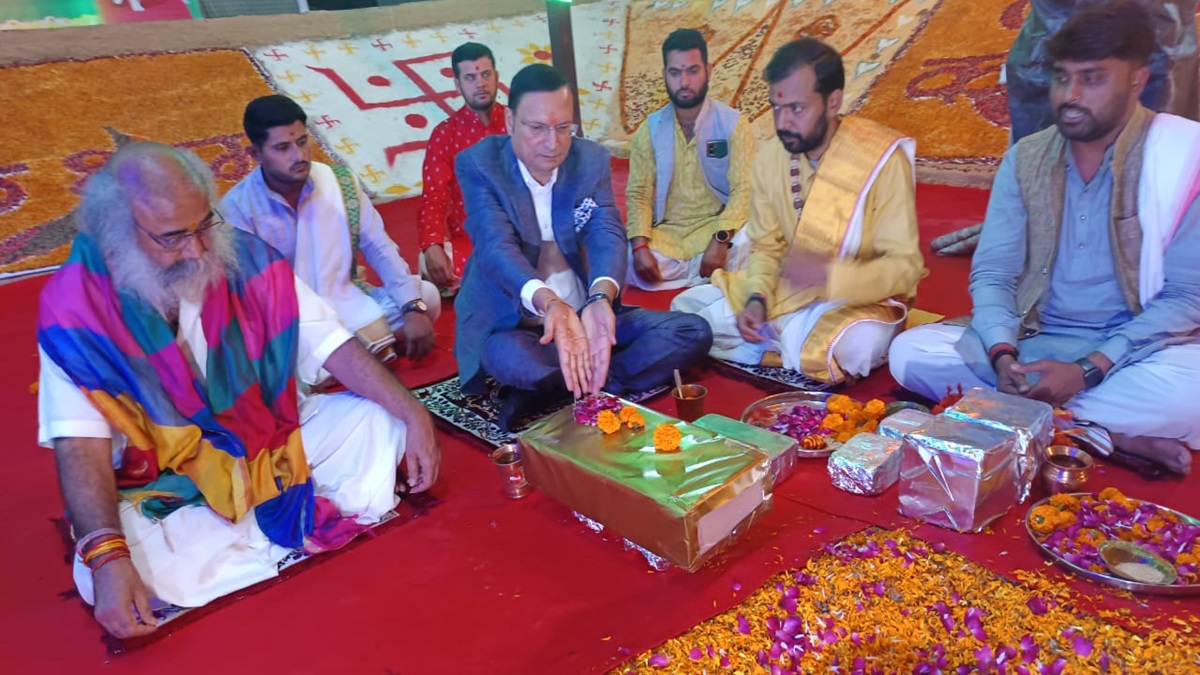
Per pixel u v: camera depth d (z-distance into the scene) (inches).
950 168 222.7
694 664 70.4
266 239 132.4
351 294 140.9
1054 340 99.6
